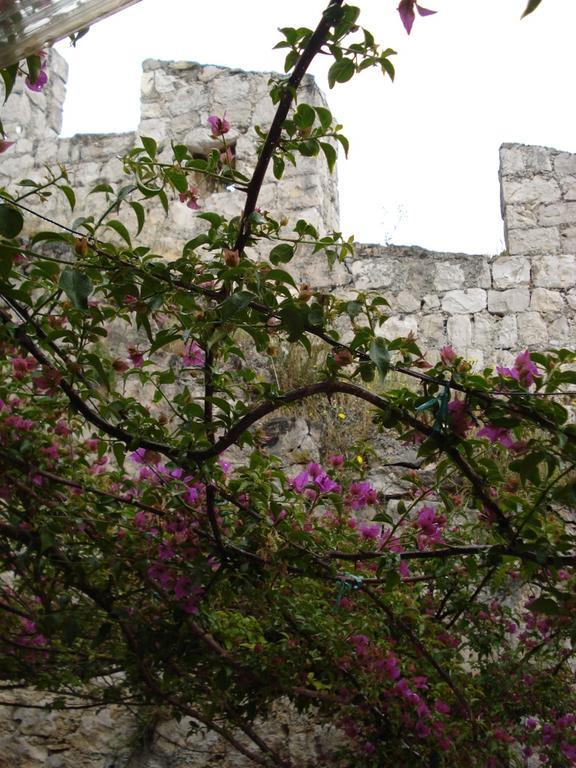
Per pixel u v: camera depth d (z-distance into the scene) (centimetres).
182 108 757
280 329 244
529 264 652
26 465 288
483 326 642
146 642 310
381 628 336
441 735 335
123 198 247
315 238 257
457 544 305
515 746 432
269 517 301
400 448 546
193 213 721
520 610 468
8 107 773
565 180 670
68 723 466
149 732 461
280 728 454
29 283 250
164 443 280
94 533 296
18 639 360
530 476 243
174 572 294
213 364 284
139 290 263
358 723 352
